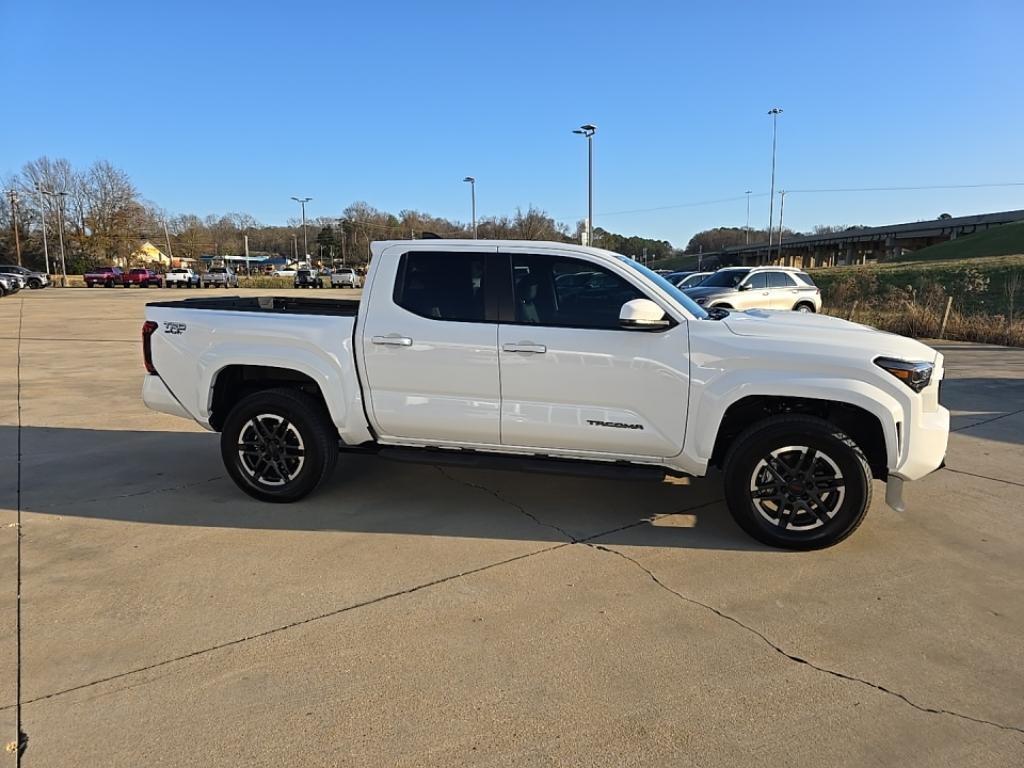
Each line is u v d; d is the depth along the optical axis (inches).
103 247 3056.1
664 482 210.2
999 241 2276.1
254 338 183.6
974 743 96.3
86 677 110.4
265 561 153.4
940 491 201.5
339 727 98.9
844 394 151.3
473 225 1795.0
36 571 147.9
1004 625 127.7
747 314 193.3
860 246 3639.3
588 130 1208.8
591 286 168.4
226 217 5009.8
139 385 384.2
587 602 135.6
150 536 167.2
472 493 199.3
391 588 141.0
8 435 267.6
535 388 167.8
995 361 465.7
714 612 132.0
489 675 111.5
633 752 94.3
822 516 157.2
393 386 177.0
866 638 123.2
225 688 107.7
